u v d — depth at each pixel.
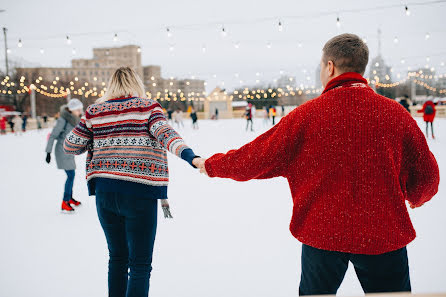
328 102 1.23
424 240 2.85
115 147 1.70
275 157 1.28
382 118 1.20
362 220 1.17
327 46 1.34
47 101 47.06
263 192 4.73
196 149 9.66
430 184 1.29
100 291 2.25
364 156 1.18
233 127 21.06
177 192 4.89
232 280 2.34
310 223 1.24
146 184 1.67
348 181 1.18
